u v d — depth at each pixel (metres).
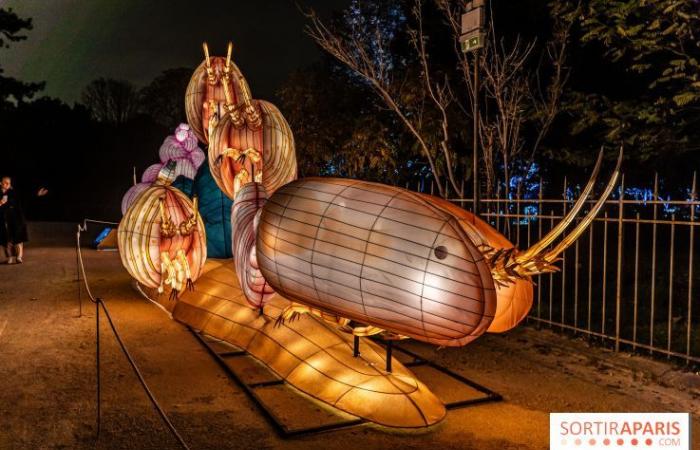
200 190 7.41
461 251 3.43
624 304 8.63
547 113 9.74
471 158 11.37
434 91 11.09
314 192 3.98
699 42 6.98
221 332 6.30
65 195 32.34
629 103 8.41
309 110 13.27
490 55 10.72
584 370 5.86
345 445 4.12
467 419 4.62
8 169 30.25
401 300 3.50
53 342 6.50
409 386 4.68
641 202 6.09
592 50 10.77
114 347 6.31
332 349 5.14
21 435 4.16
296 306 4.52
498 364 6.07
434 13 12.17
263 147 5.98
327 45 10.13
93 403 4.75
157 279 6.30
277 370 5.31
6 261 12.95
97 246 15.61
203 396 4.95
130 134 33.56
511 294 4.04
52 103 32.72
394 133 12.68
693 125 8.23
